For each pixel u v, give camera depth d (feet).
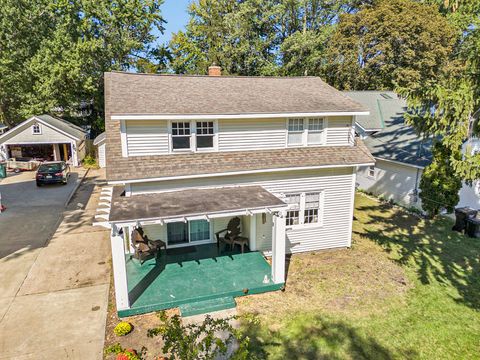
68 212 54.44
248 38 117.08
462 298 30.83
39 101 100.17
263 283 31.58
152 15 114.21
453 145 32.01
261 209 30.32
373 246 42.73
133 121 33.96
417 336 25.53
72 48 97.81
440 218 53.16
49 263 36.42
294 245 40.11
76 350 23.38
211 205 30.40
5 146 89.56
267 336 25.22
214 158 36.37
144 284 30.99
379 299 30.50
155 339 24.62
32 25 101.60
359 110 40.34
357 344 24.50
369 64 96.22
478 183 55.42
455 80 35.09
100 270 34.99
